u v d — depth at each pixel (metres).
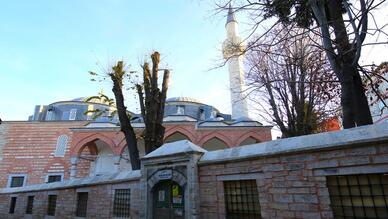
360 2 5.51
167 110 32.12
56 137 28.95
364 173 4.39
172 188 7.19
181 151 7.01
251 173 5.92
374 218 4.27
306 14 7.79
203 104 34.12
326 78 10.84
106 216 9.06
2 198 16.75
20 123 29.34
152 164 7.69
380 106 13.51
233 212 6.13
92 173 25.53
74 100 34.84
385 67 8.66
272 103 13.35
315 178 4.93
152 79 11.37
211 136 23.55
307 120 12.04
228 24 26.33
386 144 4.22
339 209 4.65
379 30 5.20
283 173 5.37
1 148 28.08
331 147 4.75
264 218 5.48
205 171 6.76
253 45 8.50
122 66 12.91
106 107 34.00
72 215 10.75
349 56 6.89
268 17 6.78
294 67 12.09
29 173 27.36
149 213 7.34
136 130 22.28
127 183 8.73
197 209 6.44
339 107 12.80
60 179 27.09
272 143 5.80
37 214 13.13
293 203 5.11
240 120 25.08
